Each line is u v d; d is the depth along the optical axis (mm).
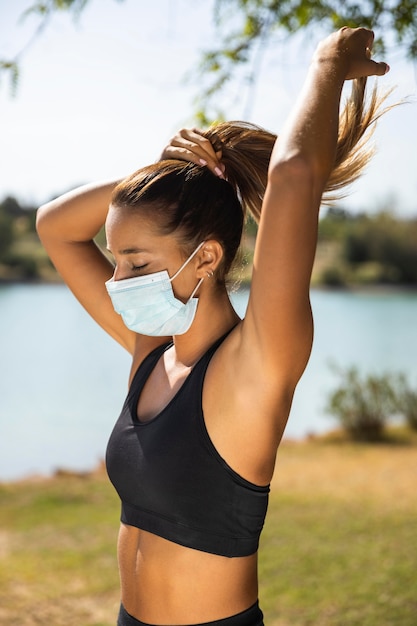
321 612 5617
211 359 1581
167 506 1556
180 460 1541
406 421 14320
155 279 1577
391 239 57656
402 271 57812
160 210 1570
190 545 1552
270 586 6219
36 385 22125
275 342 1441
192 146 1654
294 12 4383
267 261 1406
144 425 1618
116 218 1601
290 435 16281
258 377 1484
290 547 7223
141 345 1920
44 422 17484
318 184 1408
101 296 2066
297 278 1406
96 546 7719
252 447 1525
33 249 54406
